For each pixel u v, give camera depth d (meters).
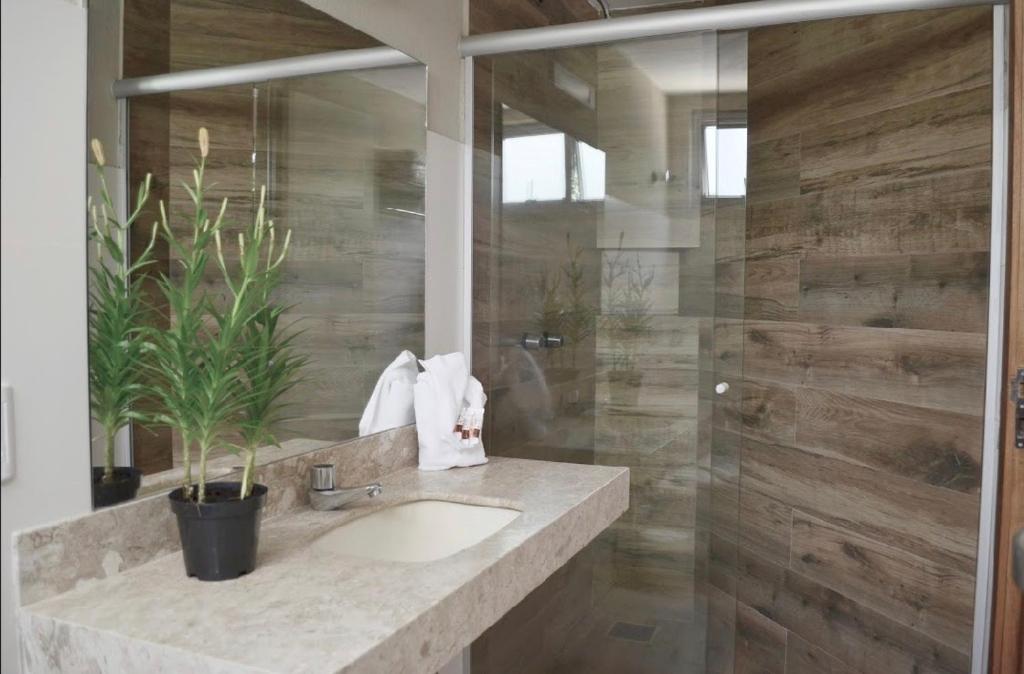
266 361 1.44
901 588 2.36
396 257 2.00
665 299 2.35
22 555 1.08
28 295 1.09
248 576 1.21
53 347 1.12
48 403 1.12
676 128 2.30
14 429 1.07
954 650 2.22
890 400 2.40
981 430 2.15
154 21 1.29
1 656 1.07
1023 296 1.84
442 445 1.97
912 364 2.34
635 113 2.32
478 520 1.71
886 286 2.41
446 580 1.20
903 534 2.36
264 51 1.54
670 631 2.42
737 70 2.24
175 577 1.21
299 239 1.65
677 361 2.36
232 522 1.18
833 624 2.57
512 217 2.38
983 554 2.05
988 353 2.03
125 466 1.24
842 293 2.54
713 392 2.35
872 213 2.45
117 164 1.23
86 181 1.17
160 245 1.31
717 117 2.26
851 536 2.52
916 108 2.31
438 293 2.20
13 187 1.07
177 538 1.33
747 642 2.93
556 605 2.47
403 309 2.03
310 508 1.62
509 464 2.03
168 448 1.32
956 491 2.21
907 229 2.34
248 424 1.30
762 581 2.86
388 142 1.95
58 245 1.13
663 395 2.38
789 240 2.73
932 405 2.28
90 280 1.18
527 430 2.42
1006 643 1.87
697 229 2.31
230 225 1.47
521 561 1.38
